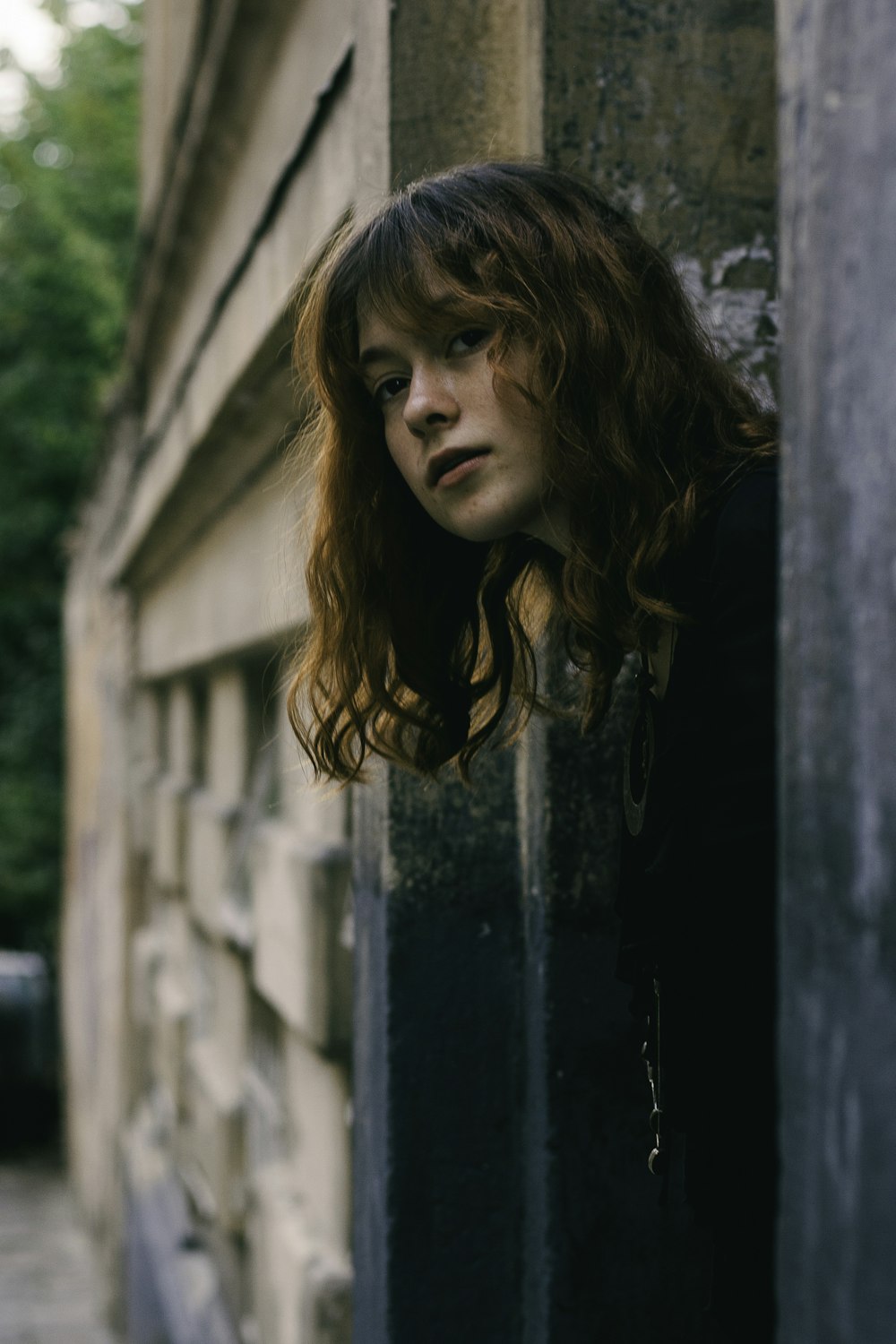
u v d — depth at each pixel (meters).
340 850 2.55
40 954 13.13
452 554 1.34
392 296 1.11
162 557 5.27
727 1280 1.10
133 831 6.92
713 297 1.65
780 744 0.74
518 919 1.72
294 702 1.42
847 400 0.66
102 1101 7.94
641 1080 1.64
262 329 2.42
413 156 1.66
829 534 0.68
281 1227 2.91
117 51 12.19
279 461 2.95
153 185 5.86
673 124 1.64
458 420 1.11
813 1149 0.69
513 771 1.72
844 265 0.66
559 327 1.08
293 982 2.69
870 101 0.64
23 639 12.98
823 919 0.69
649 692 1.18
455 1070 1.70
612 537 1.09
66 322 12.22
